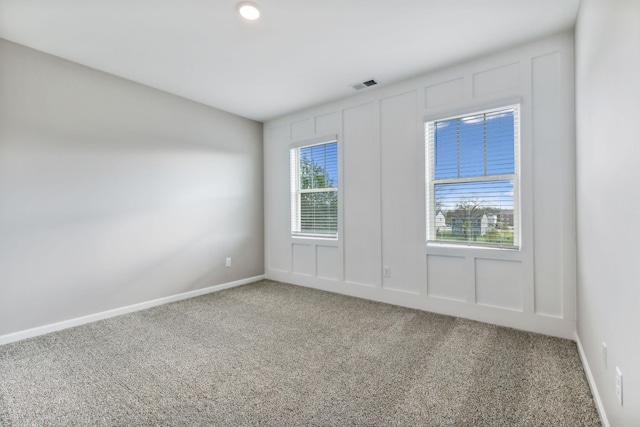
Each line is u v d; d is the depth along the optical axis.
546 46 2.43
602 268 1.50
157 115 3.36
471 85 2.78
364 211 3.54
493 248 2.71
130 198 3.14
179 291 3.56
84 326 2.74
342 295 3.70
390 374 1.92
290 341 2.42
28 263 2.51
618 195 1.23
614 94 1.27
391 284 3.35
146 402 1.66
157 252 3.36
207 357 2.17
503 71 2.62
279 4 2.00
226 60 2.75
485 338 2.42
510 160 2.66
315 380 1.87
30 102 2.51
